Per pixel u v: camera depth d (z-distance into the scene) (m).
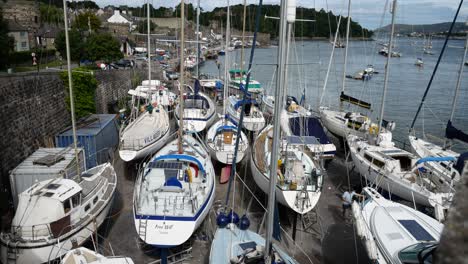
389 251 8.58
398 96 36.16
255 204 13.48
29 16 45.16
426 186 12.30
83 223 9.65
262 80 42.47
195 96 21.84
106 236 11.26
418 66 61.94
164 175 12.16
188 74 38.34
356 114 20.39
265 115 24.30
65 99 17.59
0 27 24.92
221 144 15.67
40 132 15.04
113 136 18.66
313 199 11.00
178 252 10.41
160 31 81.50
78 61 33.31
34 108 14.74
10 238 8.72
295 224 11.11
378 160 13.71
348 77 45.34
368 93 37.12
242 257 8.20
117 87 27.84
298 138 13.88
